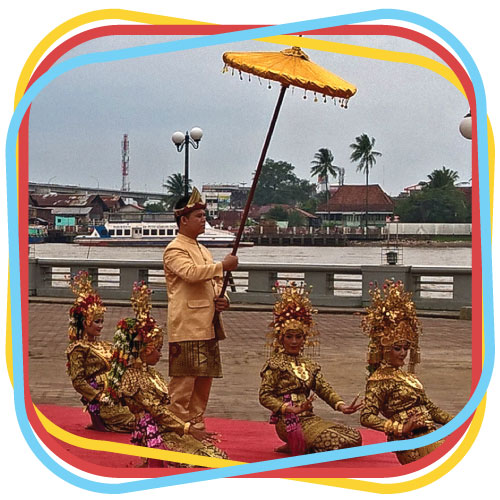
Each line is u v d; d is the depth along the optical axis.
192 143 22.30
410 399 6.82
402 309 6.86
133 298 6.63
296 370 7.19
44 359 12.16
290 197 82.81
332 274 19.30
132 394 6.53
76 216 80.94
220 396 9.74
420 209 79.88
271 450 7.35
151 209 83.06
